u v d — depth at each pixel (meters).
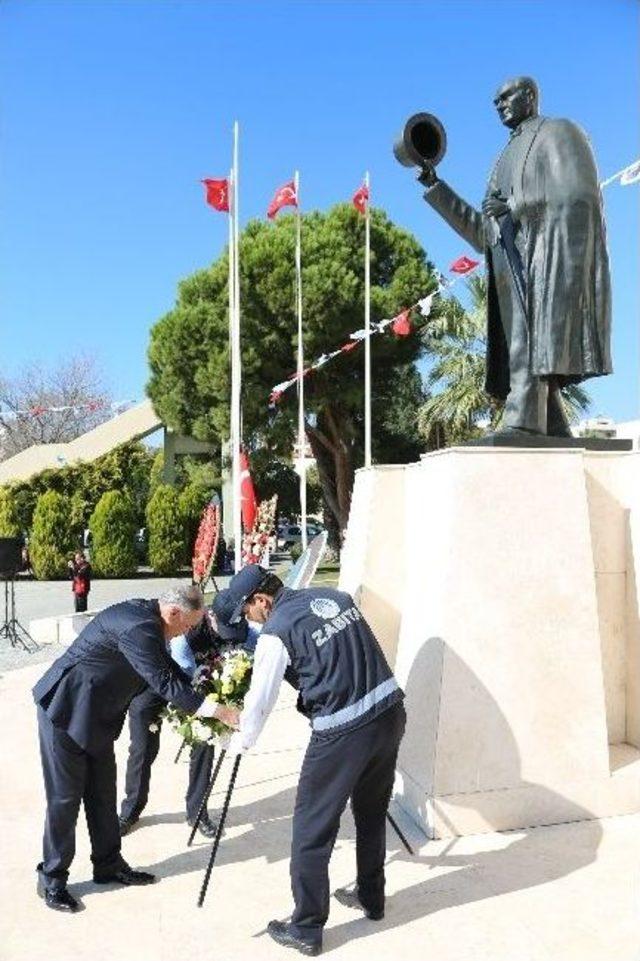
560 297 4.36
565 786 3.97
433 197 4.93
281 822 4.16
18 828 4.15
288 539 35.16
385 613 5.00
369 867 3.13
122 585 22.94
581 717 4.03
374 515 5.04
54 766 3.31
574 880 3.42
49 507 25.17
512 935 3.01
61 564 24.97
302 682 3.03
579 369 4.41
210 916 3.23
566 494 4.13
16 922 3.20
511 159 4.61
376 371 23.70
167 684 3.32
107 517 25.25
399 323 16.34
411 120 4.82
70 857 3.33
